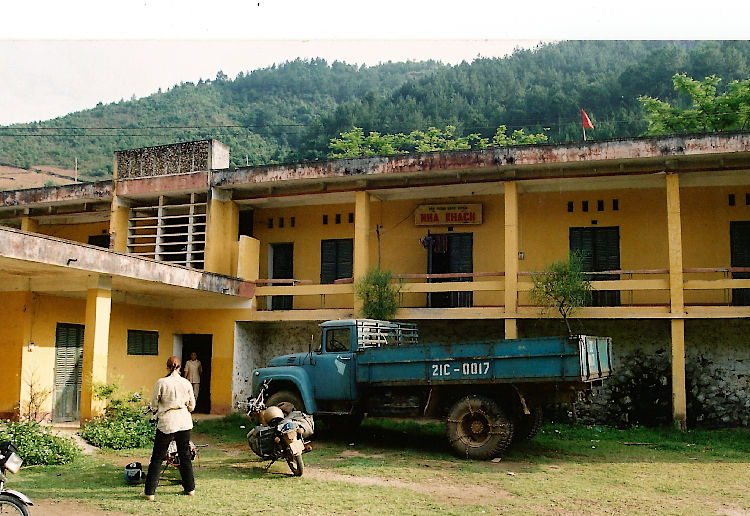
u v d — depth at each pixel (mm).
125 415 12391
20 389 13320
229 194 17141
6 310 13727
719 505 7496
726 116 26266
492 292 16328
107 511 7043
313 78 94188
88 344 12789
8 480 8438
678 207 13719
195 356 16875
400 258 17109
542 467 9727
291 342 17453
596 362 10555
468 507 7258
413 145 49750
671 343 13695
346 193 16438
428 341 16250
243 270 16547
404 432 13211
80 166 65312
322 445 11688
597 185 15453
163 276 13711
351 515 6871
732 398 14195
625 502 7582
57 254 11266
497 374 10141
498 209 16594
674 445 11727
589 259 15734
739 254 14898
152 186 17266
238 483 8414
